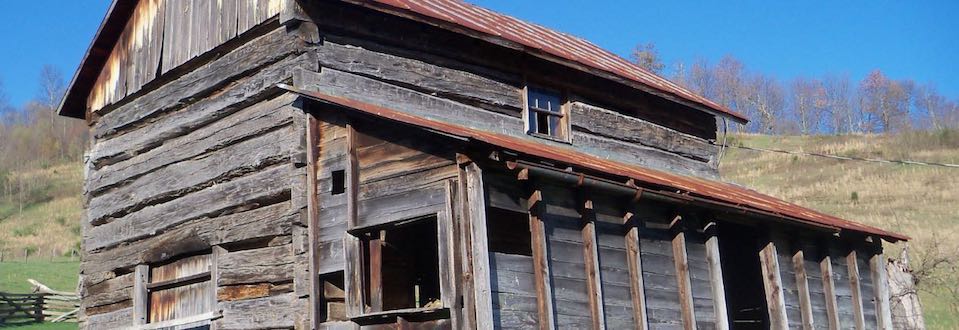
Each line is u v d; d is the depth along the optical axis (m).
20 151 90.38
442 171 10.80
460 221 10.48
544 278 10.97
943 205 42.16
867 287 17.44
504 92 14.63
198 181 13.43
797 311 15.41
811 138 70.00
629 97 16.86
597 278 11.68
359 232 11.21
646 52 67.12
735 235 17.19
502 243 13.20
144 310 13.91
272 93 12.66
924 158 58.16
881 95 93.88
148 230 14.14
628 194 11.84
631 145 16.61
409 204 10.96
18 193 71.50
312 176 11.88
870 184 48.38
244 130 12.85
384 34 13.23
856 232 16.55
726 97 96.69
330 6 12.68
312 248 11.66
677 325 13.03
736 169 56.84
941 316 25.19
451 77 13.89
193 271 13.38
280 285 11.99
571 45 18.56
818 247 16.41
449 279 10.39
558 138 15.23
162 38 14.81
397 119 10.80
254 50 13.05
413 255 12.75
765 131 94.88
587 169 11.05
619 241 12.48
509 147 10.16
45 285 37.38
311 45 12.44
